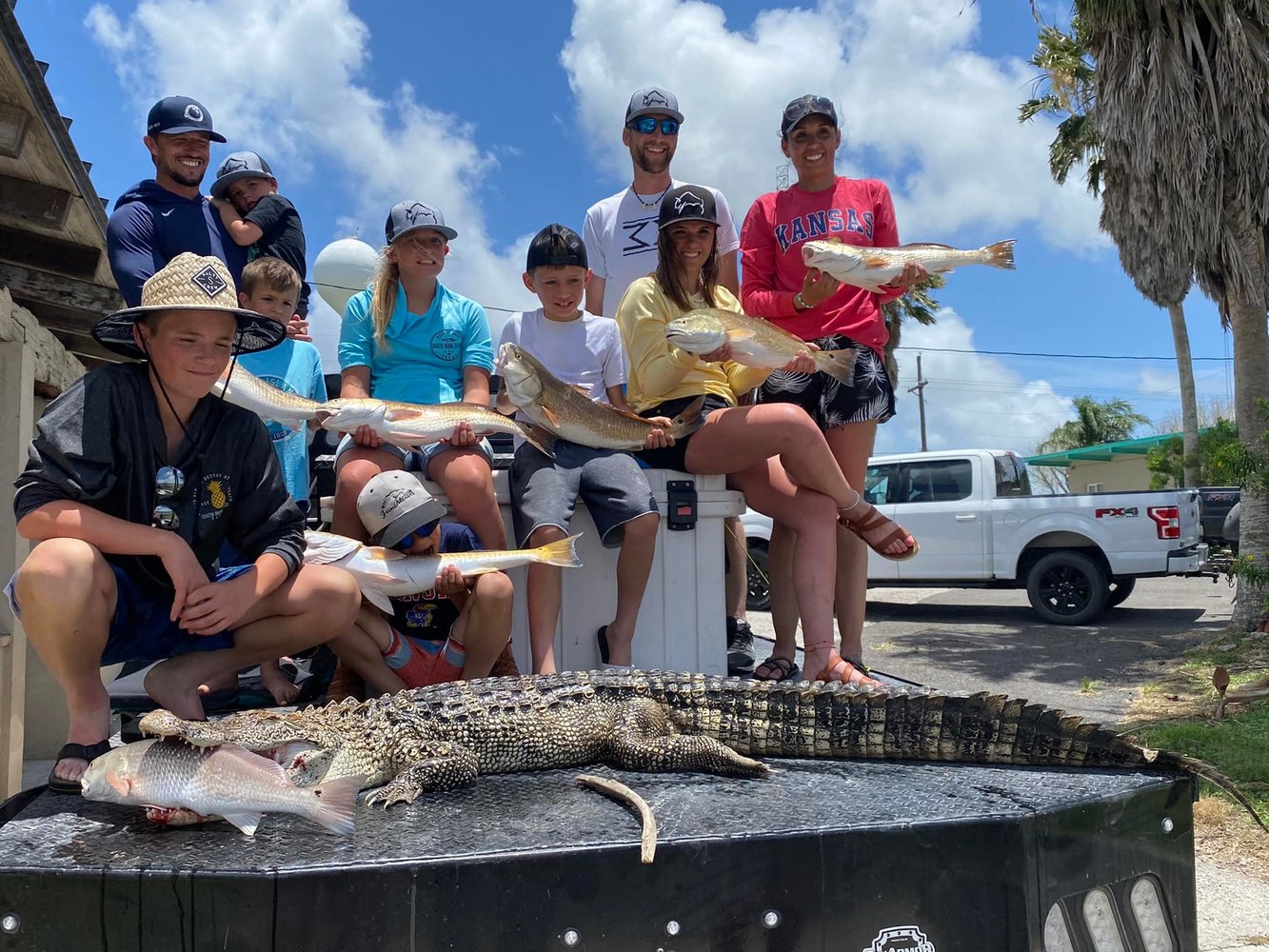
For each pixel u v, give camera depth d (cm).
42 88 401
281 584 250
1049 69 1331
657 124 445
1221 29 934
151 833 183
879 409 382
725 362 363
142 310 232
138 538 229
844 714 252
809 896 180
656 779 230
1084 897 199
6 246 573
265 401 312
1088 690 834
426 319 370
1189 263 980
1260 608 990
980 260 344
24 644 464
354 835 182
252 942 159
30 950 162
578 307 373
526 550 294
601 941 171
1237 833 491
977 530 1217
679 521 333
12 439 463
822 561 325
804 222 396
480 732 233
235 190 442
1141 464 3058
